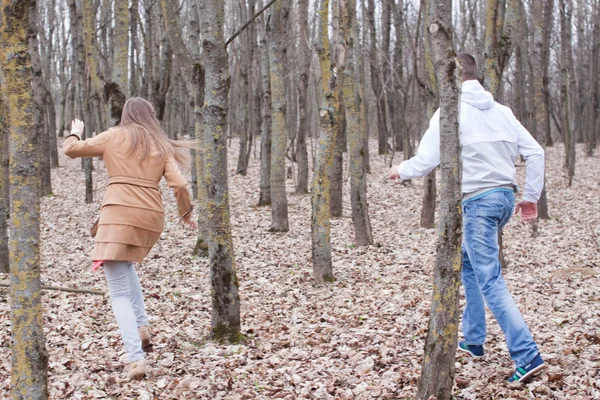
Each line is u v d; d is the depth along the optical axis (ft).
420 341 15.94
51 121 74.49
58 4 95.40
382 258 28.91
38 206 8.88
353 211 31.99
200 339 16.55
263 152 48.39
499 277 12.52
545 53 73.82
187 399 12.40
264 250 31.86
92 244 34.63
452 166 10.27
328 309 20.20
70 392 12.57
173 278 25.30
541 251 30.55
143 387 12.94
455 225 10.39
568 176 63.41
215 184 15.84
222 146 15.83
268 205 48.57
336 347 15.76
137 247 13.38
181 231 37.68
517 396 11.49
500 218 12.71
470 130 12.59
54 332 17.19
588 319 16.97
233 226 40.45
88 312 19.47
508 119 12.93
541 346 14.56
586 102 105.91
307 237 35.83
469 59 13.08
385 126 81.05
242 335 16.48
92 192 53.47
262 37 47.24
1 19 8.49
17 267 8.73
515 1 24.82
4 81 8.58
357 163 31.42
